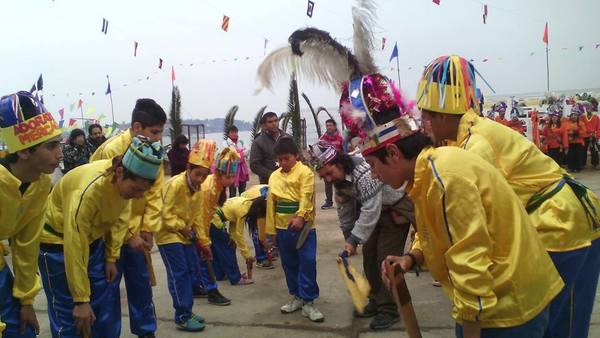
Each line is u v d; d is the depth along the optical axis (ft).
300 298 15.10
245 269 20.43
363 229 12.42
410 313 7.22
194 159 14.02
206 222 16.19
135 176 9.41
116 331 10.98
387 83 7.18
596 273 8.57
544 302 6.23
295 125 50.80
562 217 8.29
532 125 49.01
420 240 6.82
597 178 40.91
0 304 8.74
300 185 14.48
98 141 27.63
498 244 6.13
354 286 8.78
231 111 52.90
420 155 6.41
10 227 8.45
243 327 14.06
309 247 14.37
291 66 10.31
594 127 47.21
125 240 11.99
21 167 8.38
